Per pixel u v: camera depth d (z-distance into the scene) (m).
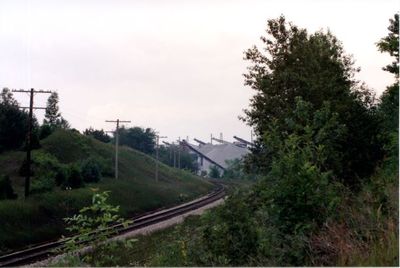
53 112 94.69
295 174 8.89
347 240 7.55
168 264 11.99
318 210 8.72
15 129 58.88
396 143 16.78
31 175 50.22
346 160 16.72
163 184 72.12
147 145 130.12
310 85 22.23
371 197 9.47
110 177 63.72
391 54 23.53
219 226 8.84
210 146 194.00
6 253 25.77
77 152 67.06
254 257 8.47
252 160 22.84
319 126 12.23
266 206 9.00
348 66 27.89
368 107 20.53
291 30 26.92
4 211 31.72
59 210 37.31
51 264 9.53
